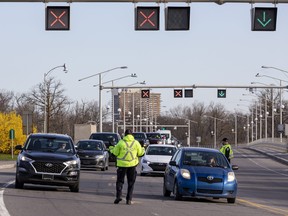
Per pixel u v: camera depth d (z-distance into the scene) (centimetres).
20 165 4056
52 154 4122
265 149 17988
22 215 2867
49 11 4062
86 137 11800
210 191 3734
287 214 3306
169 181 4034
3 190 4044
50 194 3931
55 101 17800
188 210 3316
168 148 6762
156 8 4100
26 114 9300
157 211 3209
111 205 3431
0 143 12356
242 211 3388
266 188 5406
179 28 4112
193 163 3938
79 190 4419
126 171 3491
